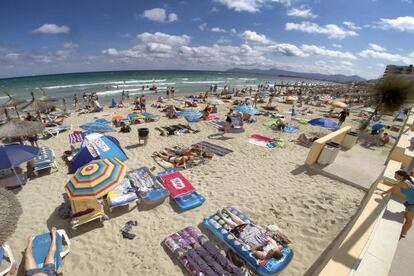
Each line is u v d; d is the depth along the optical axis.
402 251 3.51
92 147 7.21
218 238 5.30
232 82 72.56
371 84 14.55
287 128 14.40
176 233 5.31
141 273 4.53
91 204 5.61
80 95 32.66
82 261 4.78
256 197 6.93
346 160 9.26
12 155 6.69
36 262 4.36
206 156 9.65
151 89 36.66
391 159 6.64
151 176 7.52
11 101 15.51
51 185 7.54
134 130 13.27
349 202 6.70
